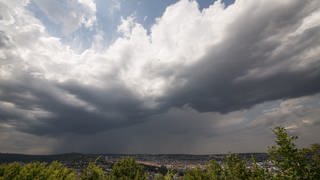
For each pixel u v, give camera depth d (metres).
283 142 24.00
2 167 33.34
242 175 34.69
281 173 24.38
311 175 22.38
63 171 38.25
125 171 46.34
